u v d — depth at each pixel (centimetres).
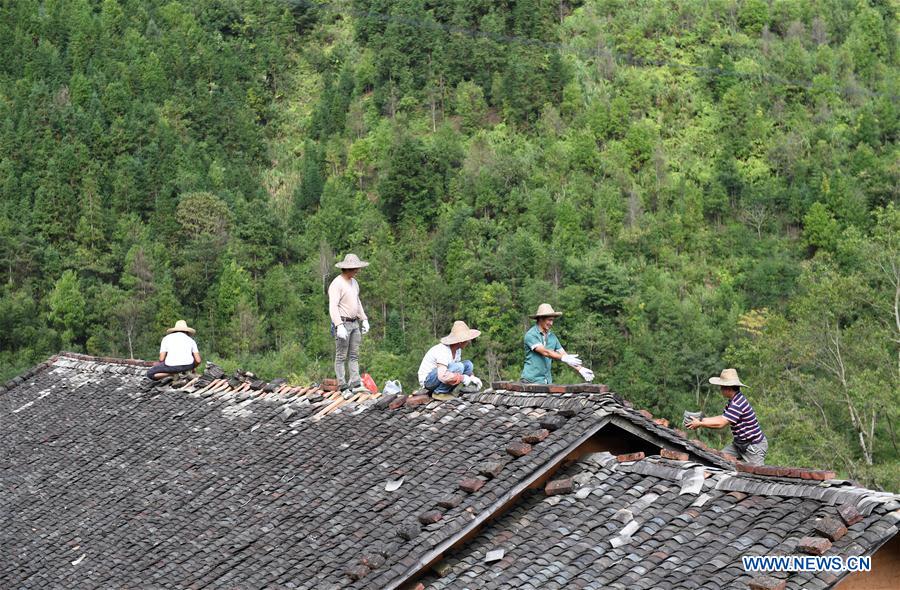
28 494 1457
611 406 1123
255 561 1088
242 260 7825
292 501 1184
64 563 1239
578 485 1075
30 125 8556
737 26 10506
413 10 10362
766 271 6944
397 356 6481
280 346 6950
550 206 7894
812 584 834
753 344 5262
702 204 8138
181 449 1426
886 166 7938
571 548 977
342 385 1444
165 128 8944
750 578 861
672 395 5638
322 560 1035
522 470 1055
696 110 9381
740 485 987
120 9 10394
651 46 10194
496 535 1034
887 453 4006
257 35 11162
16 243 7431
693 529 957
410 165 8394
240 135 9588
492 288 6769
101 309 7088
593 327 6316
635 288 6894
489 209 8206
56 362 1970
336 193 8744
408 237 8106
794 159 8581
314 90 10619
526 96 9381
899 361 4053
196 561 1133
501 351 6606
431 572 1005
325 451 1268
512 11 10438
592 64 9944
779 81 9681
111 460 1471
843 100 9500
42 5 10600
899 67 10281
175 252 7781
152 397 1636
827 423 3866
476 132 9388
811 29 10456
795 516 919
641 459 1089
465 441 1161
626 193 8312
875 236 4644
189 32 10562
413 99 9806
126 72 9550
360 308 1475
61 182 8056
